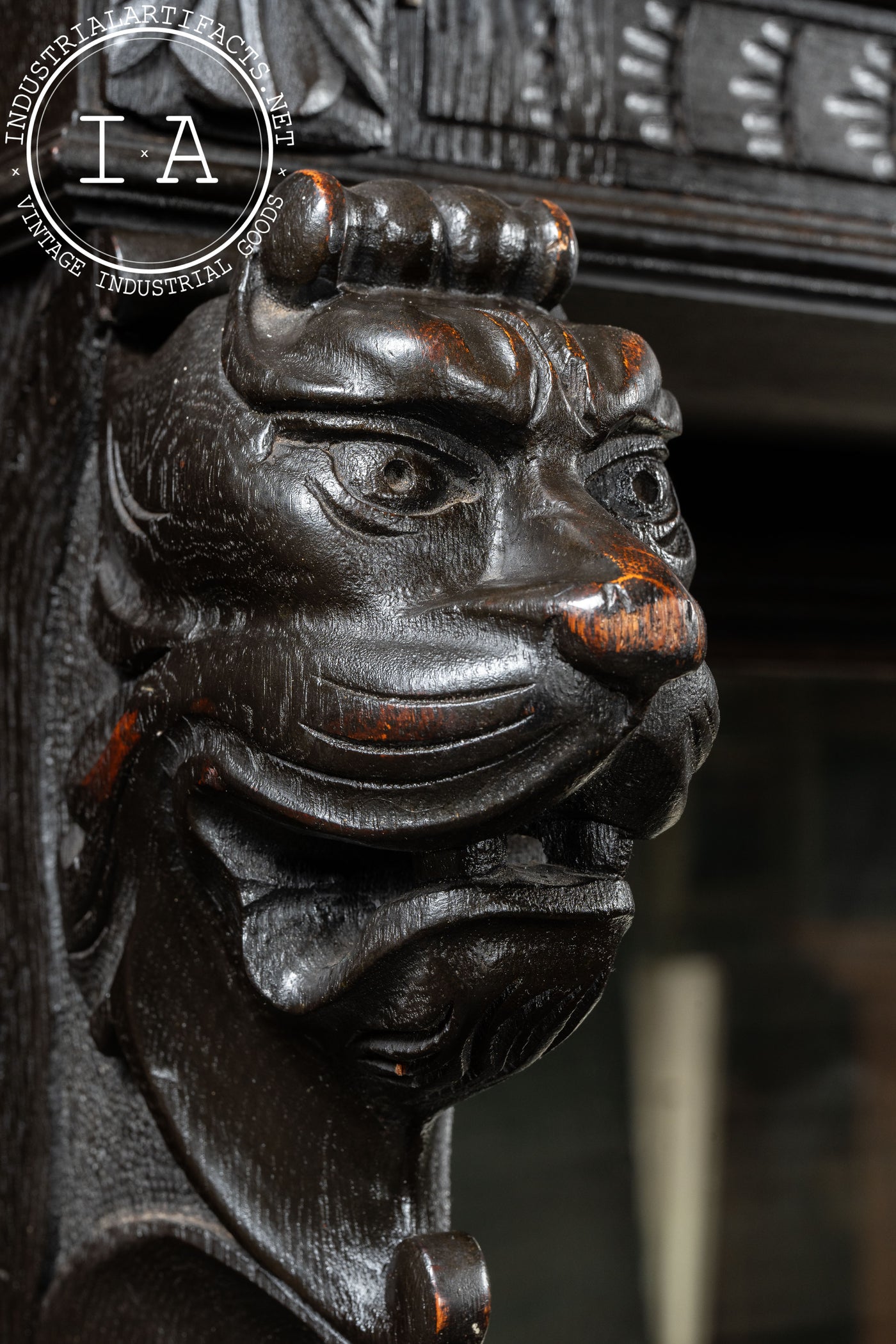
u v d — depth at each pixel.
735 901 0.94
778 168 0.64
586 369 0.55
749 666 0.81
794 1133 0.96
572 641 0.52
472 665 0.53
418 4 0.60
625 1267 0.91
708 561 0.78
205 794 0.56
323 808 0.55
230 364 0.55
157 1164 0.60
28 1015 0.62
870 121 0.65
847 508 0.81
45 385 0.60
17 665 0.62
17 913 0.62
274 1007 0.56
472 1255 0.58
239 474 0.55
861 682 0.96
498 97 0.61
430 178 0.60
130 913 0.59
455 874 0.55
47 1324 0.61
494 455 0.55
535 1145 0.89
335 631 0.54
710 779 0.93
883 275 0.65
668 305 0.64
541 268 0.57
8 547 0.61
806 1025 0.96
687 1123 0.93
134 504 0.57
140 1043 0.58
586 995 0.56
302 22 0.59
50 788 0.62
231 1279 0.59
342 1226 0.58
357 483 0.54
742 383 0.70
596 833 0.57
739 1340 0.94
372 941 0.55
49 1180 0.62
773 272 0.64
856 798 0.96
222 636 0.56
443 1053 0.55
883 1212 0.99
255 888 0.57
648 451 0.57
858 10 0.65
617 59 0.62
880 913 0.98
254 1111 0.58
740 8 0.64
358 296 0.55
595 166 0.62
